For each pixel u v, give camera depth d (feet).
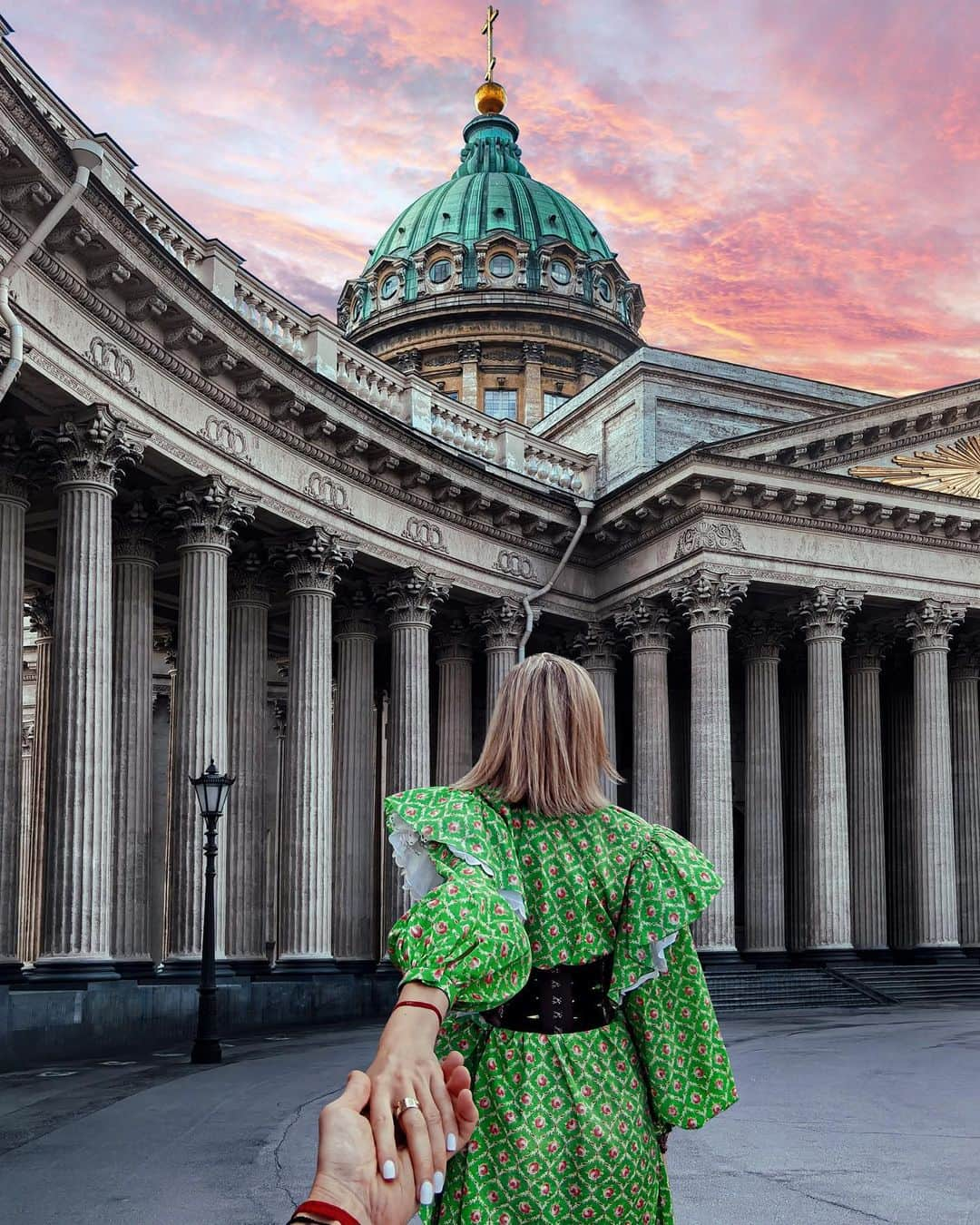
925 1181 31.14
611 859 10.32
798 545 114.83
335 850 105.29
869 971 111.65
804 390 137.90
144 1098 45.39
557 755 10.39
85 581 70.18
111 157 78.64
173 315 75.92
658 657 114.93
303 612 92.22
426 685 103.35
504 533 112.06
